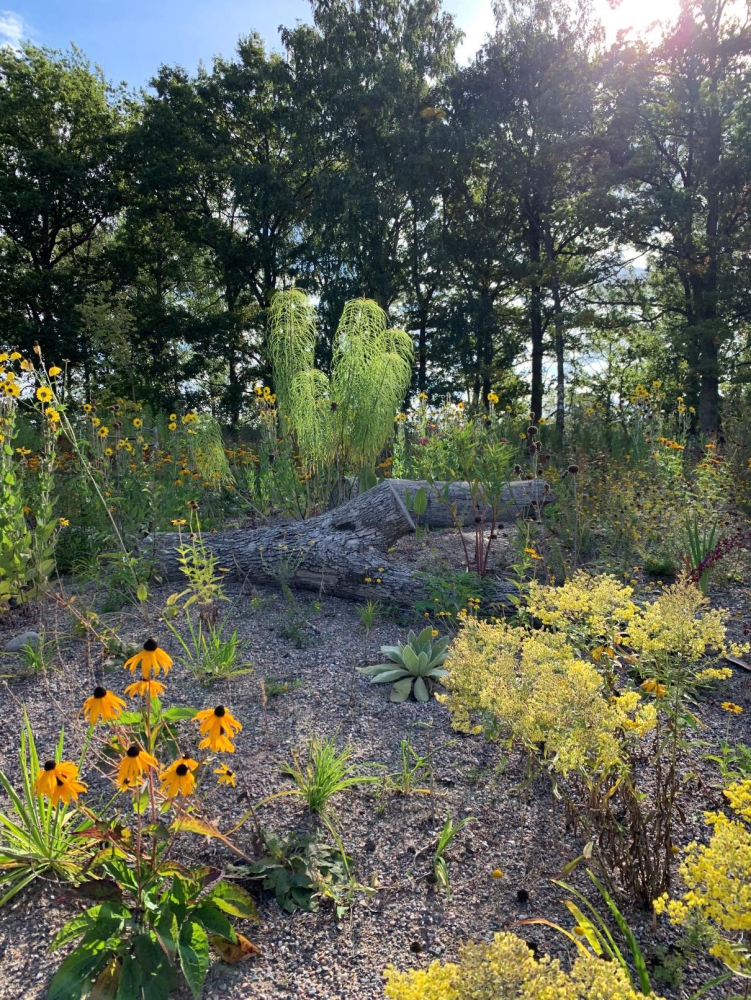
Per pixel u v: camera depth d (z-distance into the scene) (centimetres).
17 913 205
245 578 475
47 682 344
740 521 561
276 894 208
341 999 175
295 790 250
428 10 2248
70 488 603
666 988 174
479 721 302
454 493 600
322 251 2055
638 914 199
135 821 239
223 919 184
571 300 2131
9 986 180
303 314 682
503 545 548
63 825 234
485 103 2086
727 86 1825
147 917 183
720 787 253
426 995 119
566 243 2262
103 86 2408
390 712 321
